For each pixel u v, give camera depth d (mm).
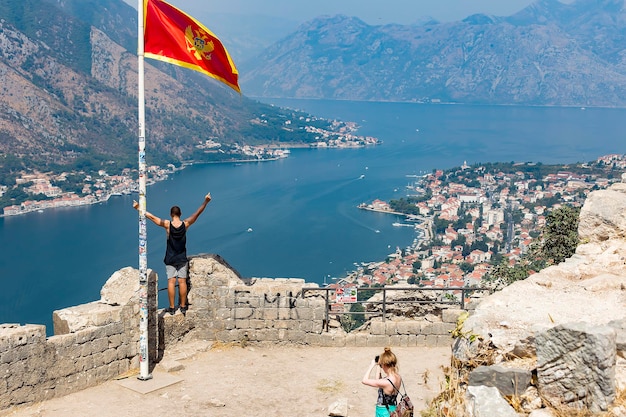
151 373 12297
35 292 85125
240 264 99938
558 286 9414
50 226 123688
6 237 115062
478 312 8367
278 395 11328
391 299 16047
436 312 15430
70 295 83812
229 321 13992
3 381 10266
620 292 8805
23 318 75875
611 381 6227
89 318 11727
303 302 14008
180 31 12859
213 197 156625
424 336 14062
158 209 140625
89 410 10578
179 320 13664
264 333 14008
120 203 149500
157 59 12617
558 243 20500
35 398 10727
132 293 12414
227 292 13938
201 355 13453
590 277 9953
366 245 114375
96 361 11727
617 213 11516
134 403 10930
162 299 64438
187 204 147250
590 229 11758
